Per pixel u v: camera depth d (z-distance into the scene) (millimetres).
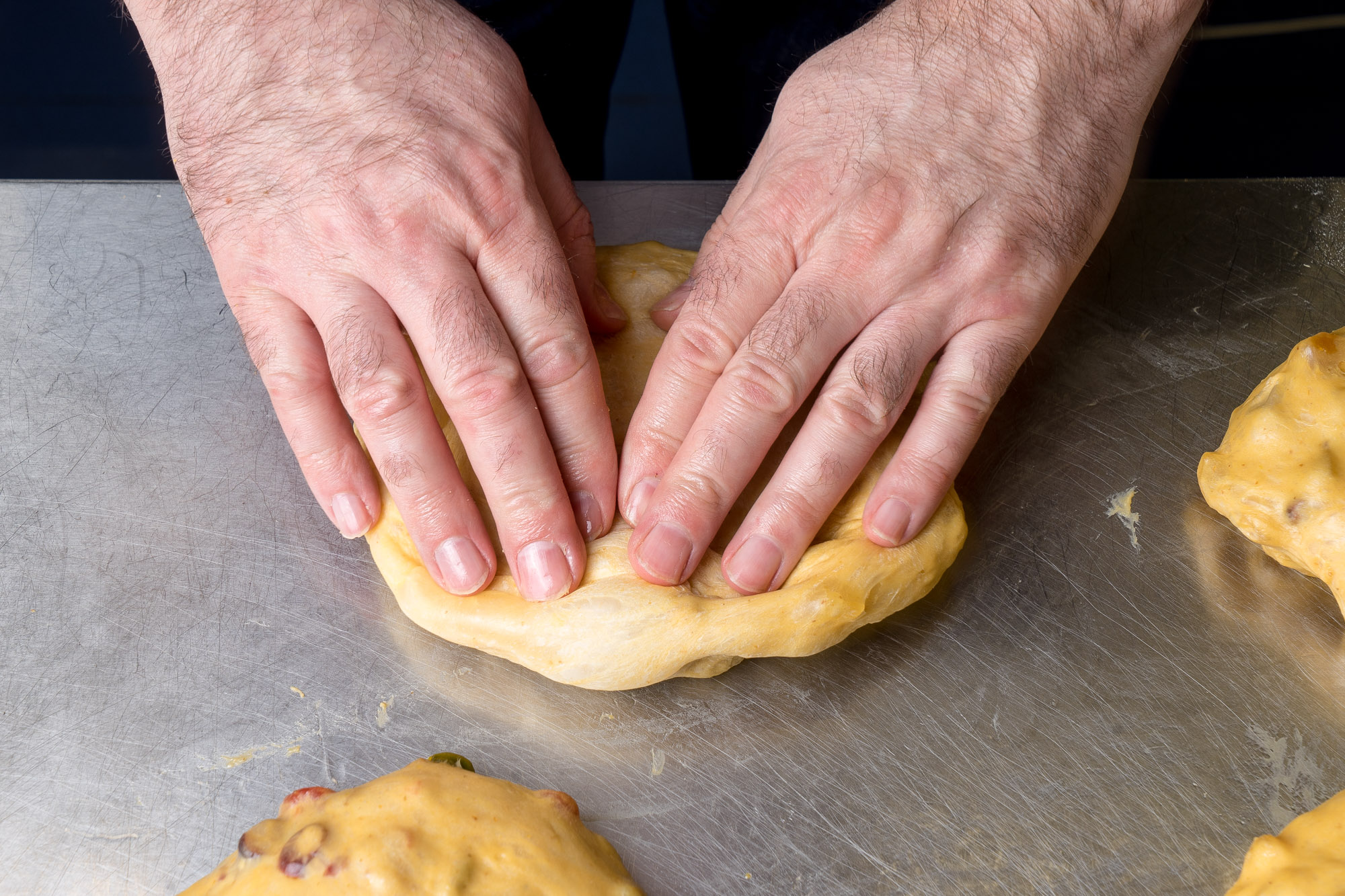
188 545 627
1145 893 557
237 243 597
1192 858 562
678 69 865
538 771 577
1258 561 623
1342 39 1146
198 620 609
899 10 643
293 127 599
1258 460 609
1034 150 618
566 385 579
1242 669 598
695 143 914
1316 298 697
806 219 598
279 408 597
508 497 567
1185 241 719
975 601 615
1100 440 655
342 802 531
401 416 571
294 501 639
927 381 634
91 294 701
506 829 529
